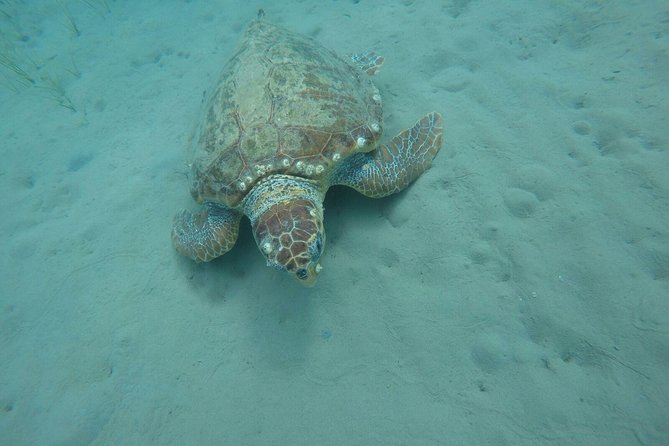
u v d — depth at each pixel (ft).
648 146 3.32
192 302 3.64
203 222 3.64
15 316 3.91
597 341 2.72
